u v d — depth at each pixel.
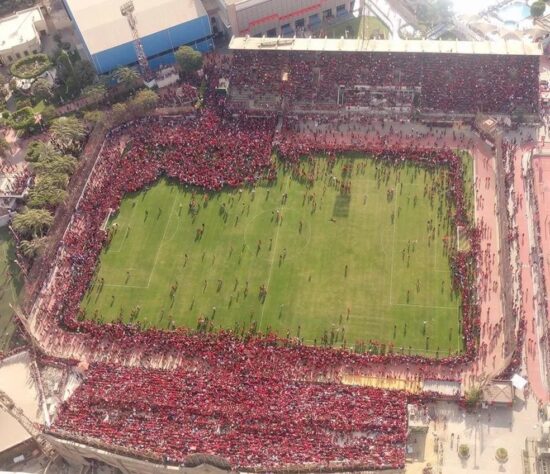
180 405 111.69
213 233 144.38
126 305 133.38
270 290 132.62
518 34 182.38
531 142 154.62
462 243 136.00
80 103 181.25
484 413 110.56
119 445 104.38
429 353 120.00
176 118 172.38
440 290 128.88
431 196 145.88
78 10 192.75
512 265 131.00
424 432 108.69
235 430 106.94
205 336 125.62
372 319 125.94
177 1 192.12
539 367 115.94
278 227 143.62
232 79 177.62
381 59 172.62
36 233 144.12
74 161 157.62
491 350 119.38
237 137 163.75
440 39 185.75
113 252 143.38
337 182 151.12
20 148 172.00
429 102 165.88
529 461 103.81
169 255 141.38
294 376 117.75
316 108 169.62
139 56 181.88
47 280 140.00
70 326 130.38
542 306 124.19
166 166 159.00
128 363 123.44
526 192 144.00
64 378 121.56
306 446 103.81
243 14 188.62
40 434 110.75
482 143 156.50
